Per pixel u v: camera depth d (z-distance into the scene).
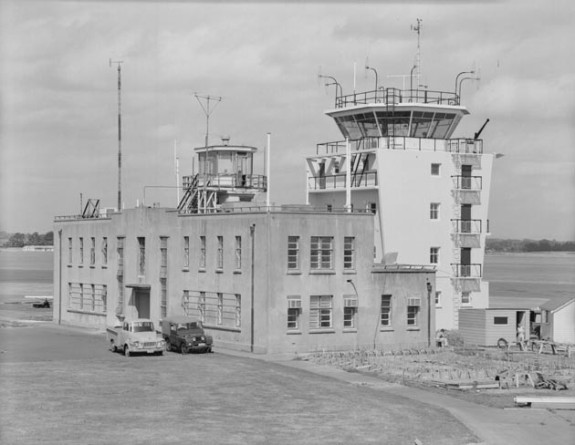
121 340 70.25
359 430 44.69
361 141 93.25
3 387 54.62
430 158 89.44
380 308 73.19
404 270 74.00
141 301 86.00
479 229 91.25
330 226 71.44
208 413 47.94
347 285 72.00
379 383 57.91
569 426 46.62
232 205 84.38
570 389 56.84
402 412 49.00
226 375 59.69
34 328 93.81
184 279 78.62
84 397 51.78
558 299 85.06
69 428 44.16
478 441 43.41
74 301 97.44
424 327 74.69
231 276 72.94
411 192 88.56
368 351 71.19
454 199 90.44
